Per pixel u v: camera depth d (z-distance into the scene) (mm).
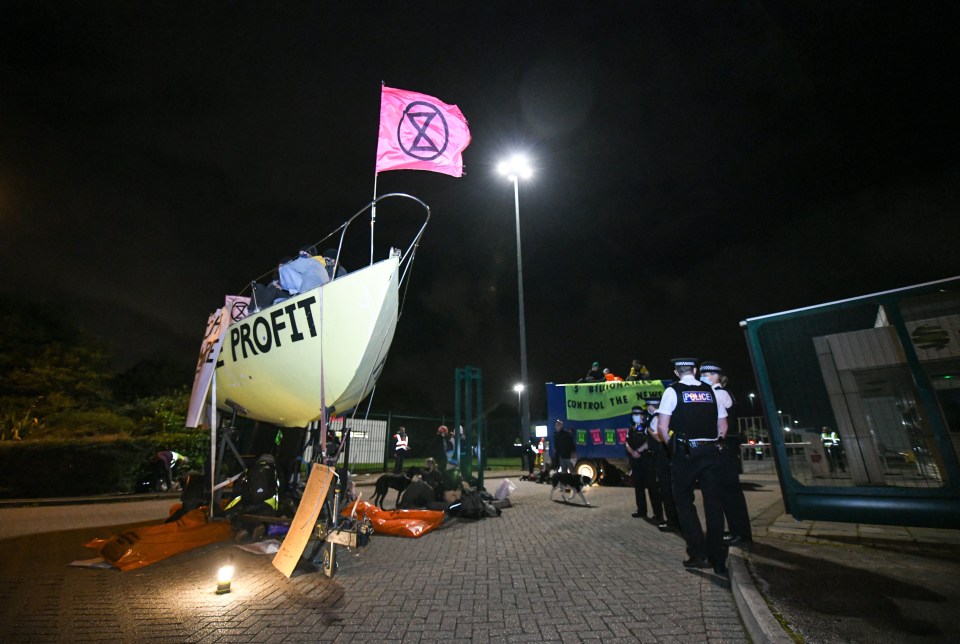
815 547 4531
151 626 3328
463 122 6953
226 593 4031
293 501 6301
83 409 20266
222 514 6113
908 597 3105
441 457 10758
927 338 5543
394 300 5449
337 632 3164
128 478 13727
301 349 5492
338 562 4992
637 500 7492
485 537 6152
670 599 3627
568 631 3086
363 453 17000
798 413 5773
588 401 13344
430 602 3715
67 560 5309
